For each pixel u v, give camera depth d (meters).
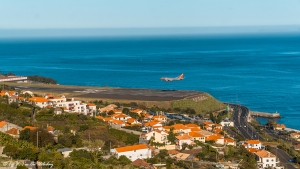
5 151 158.12
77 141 193.00
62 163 151.12
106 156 180.12
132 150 184.75
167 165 173.38
